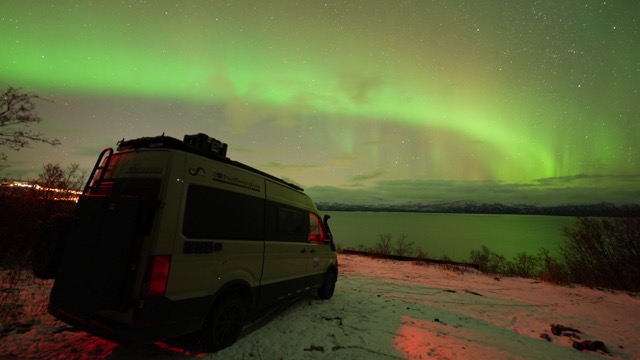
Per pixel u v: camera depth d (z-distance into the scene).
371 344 4.14
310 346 3.91
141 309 2.67
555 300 8.28
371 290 7.98
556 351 4.44
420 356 3.85
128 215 2.86
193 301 3.10
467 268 14.05
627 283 11.84
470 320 5.78
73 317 3.01
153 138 3.19
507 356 4.09
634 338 5.31
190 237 3.13
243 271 3.87
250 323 4.58
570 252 13.72
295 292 5.18
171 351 3.37
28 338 3.33
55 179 7.35
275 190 4.94
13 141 6.23
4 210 6.44
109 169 3.47
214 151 3.77
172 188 3.00
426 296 7.75
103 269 2.80
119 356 3.17
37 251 3.20
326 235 6.64
